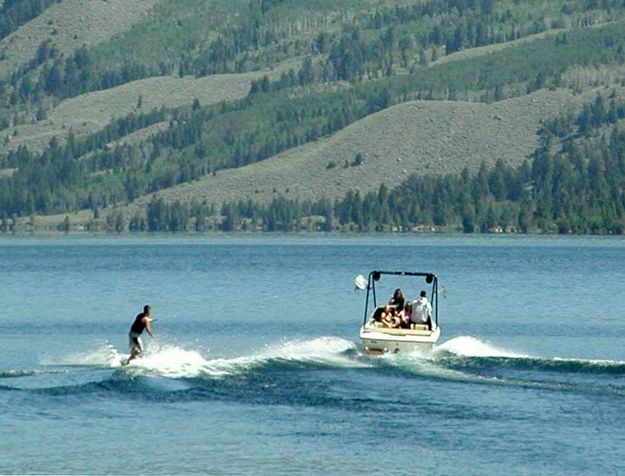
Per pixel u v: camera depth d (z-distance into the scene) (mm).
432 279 190375
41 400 144750
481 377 157375
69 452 124062
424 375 158625
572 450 124250
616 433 130250
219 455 122875
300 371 160500
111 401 144625
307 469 118562
